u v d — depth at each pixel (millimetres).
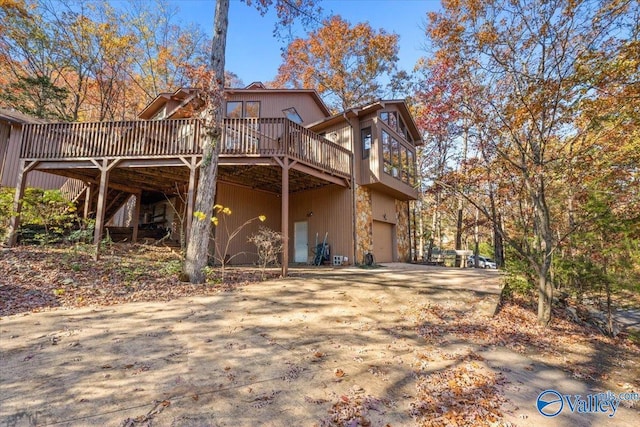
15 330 3928
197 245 6957
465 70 6305
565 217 7539
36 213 8414
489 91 6324
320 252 11766
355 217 11672
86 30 17016
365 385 3055
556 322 5902
